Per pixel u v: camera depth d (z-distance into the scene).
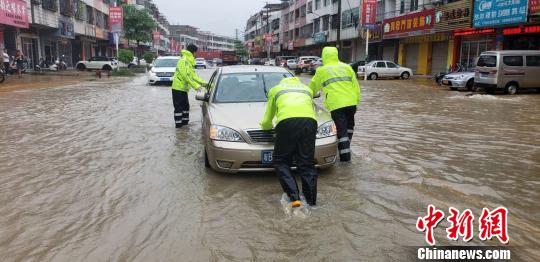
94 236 4.00
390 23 34.59
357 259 3.57
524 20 19.97
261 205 4.74
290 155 4.70
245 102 6.56
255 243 3.85
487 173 5.95
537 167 6.27
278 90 4.81
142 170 6.08
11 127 9.44
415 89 21.03
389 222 4.29
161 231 4.09
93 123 10.00
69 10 37.66
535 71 17.77
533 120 10.76
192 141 8.01
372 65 30.00
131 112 11.87
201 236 3.98
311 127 4.62
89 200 4.92
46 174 5.91
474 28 23.81
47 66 35.47
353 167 6.19
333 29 49.53
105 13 51.19
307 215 4.45
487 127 9.71
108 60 40.09
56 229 4.16
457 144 7.83
